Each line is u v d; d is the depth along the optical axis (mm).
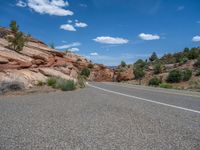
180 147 4691
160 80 73125
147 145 4801
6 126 6316
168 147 4684
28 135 5480
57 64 34438
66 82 19906
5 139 5164
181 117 7867
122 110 9156
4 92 14945
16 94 14883
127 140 5133
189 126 6535
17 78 17594
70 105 10328
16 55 24656
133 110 9211
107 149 4551
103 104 10883
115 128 6199
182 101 12906
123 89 24156
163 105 10992
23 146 4715
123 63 111500
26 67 22938
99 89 23547
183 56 110875
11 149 4547
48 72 25844
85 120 7148
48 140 5105
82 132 5766
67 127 6254
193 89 27422
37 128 6125
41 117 7543
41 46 41875
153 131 5930
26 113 8234
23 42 28328
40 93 16172
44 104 10562
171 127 6383
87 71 74500
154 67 93062
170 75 70500
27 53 28734
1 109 9078
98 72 86125
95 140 5121
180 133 5762
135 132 5812
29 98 13023
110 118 7500
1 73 17359
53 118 7395
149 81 73750
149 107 10203
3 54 22047
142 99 13688
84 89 22438
